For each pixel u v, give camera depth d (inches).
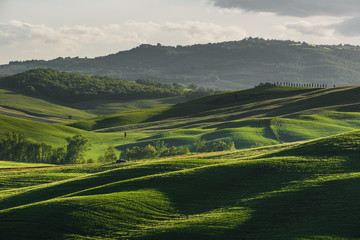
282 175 2341.3
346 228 1582.2
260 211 1850.4
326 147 2778.1
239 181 2345.0
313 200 1894.7
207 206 2022.6
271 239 1545.3
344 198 1855.3
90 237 1694.1
